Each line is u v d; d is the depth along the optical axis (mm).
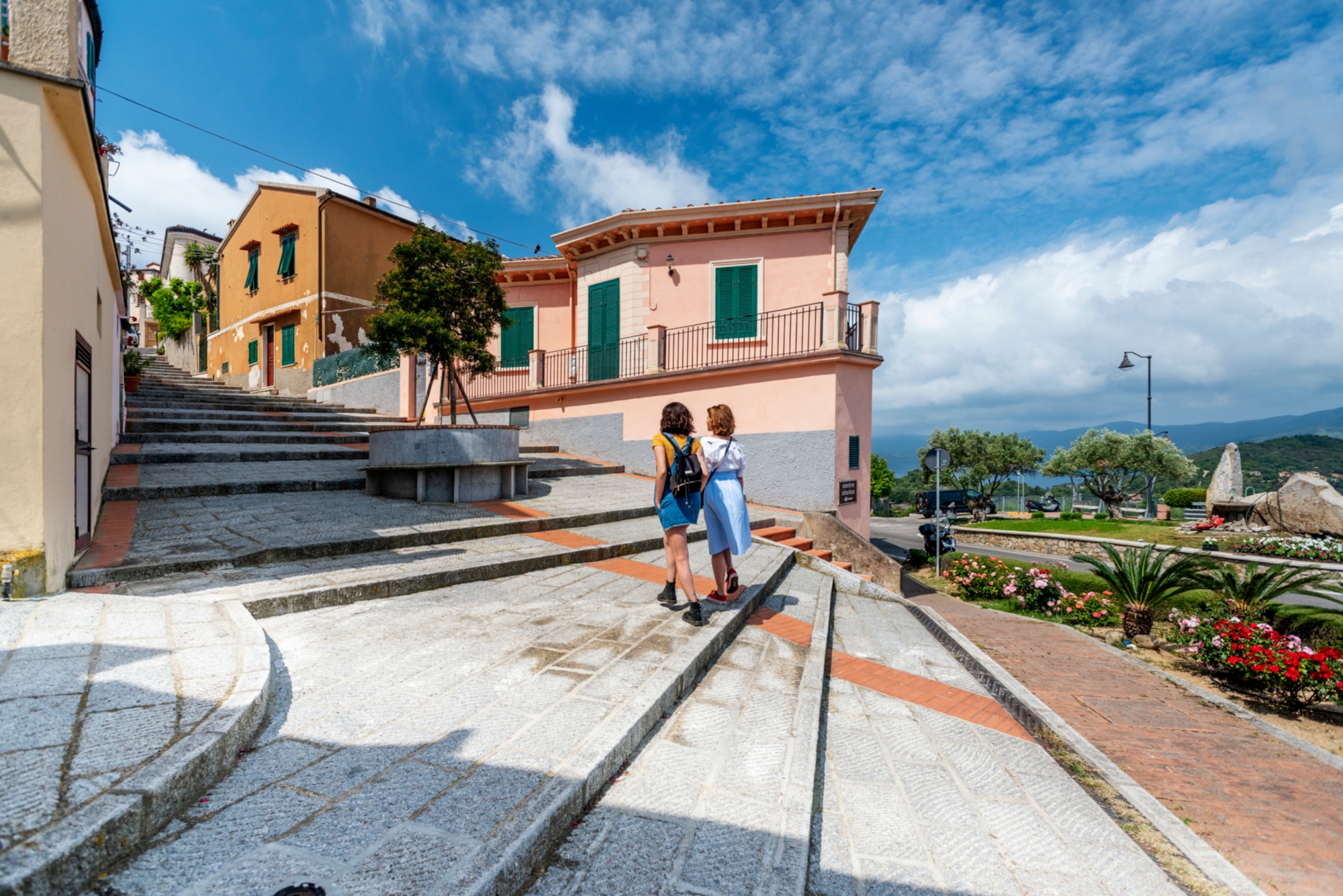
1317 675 5801
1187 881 2410
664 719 3117
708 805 2359
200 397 14461
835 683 4469
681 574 4359
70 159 3943
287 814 1886
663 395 12898
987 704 4297
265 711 2580
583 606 4641
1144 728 4887
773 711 3330
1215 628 6828
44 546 3445
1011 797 2986
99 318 5586
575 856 1996
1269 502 16469
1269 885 2840
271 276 18984
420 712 2680
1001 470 36812
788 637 4883
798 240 13398
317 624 3812
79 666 2502
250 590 3963
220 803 1926
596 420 14094
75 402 4109
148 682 2412
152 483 6852
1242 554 13633
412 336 8633
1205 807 3598
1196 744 4578
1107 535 18672
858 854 2389
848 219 13109
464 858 1705
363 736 2439
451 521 6574
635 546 6855
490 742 2436
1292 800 3693
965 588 11086
